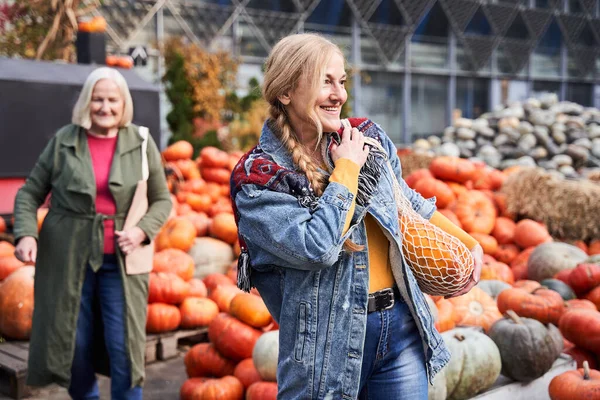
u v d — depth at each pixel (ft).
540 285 15.56
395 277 6.85
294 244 6.17
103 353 11.54
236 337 12.98
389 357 6.89
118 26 57.93
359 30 76.43
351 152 6.57
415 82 82.84
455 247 7.13
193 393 12.62
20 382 13.52
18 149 22.35
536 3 91.56
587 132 35.96
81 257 10.96
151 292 15.89
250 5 67.67
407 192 7.82
